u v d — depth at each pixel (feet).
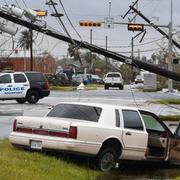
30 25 58.03
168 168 52.49
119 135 46.96
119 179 44.16
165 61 207.51
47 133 45.57
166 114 106.22
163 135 50.67
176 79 59.11
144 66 58.39
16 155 43.88
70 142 44.21
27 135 46.62
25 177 35.86
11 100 140.67
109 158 46.60
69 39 57.62
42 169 39.93
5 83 129.49
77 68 383.45
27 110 112.98
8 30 60.54
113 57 58.23
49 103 134.21
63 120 45.65
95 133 45.32
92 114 46.88
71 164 45.29
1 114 104.27
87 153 45.03
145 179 45.06
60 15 52.95
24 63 369.09
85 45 57.57
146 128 50.08
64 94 179.93
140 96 172.96
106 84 234.38
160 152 50.49
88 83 314.55
